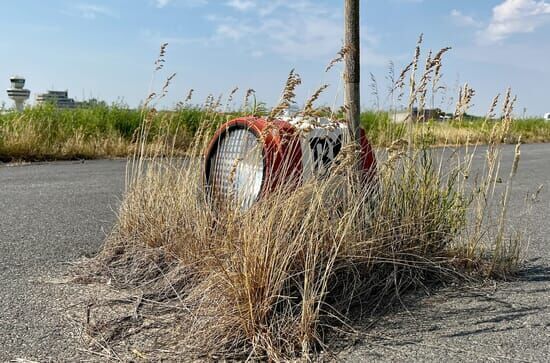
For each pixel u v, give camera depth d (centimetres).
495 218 560
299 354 255
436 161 390
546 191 768
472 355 252
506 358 249
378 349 259
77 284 351
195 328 276
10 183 784
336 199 330
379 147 402
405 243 346
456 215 378
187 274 341
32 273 370
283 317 272
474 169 1009
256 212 296
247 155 339
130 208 420
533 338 269
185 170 415
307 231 300
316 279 299
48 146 1147
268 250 276
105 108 1351
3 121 1192
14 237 462
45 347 263
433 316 297
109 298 327
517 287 342
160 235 386
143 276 359
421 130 381
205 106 445
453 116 398
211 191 376
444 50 371
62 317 298
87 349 262
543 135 2155
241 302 273
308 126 323
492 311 303
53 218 540
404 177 366
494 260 362
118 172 917
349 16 354
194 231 363
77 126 1265
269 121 324
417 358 250
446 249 373
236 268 279
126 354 257
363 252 322
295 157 339
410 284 336
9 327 285
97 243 447
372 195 346
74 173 904
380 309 306
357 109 360
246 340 263
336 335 273
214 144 388
